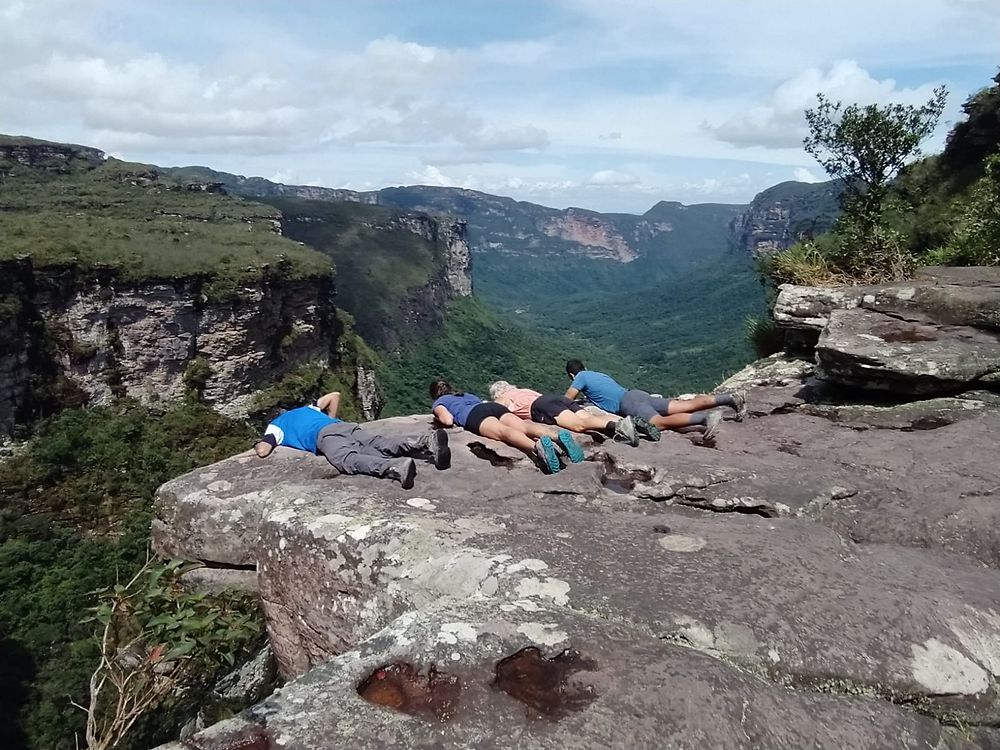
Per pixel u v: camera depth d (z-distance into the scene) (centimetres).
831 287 794
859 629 266
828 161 1009
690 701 223
